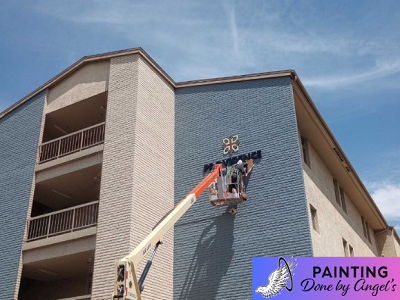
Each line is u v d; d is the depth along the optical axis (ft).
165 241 55.57
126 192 53.01
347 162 71.67
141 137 56.85
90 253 54.39
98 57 65.05
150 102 60.54
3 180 65.92
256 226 52.95
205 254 54.49
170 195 58.90
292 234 50.70
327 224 63.00
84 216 65.77
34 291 68.28
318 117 61.72
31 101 69.97
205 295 52.47
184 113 64.13
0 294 56.54
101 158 58.03
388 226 97.60
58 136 72.54
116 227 51.70
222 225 54.90
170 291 53.88
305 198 51.47
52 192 66.13
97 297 49.16
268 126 57.21
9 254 58.85
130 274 37.29
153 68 63.36
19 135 68.18
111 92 61.21
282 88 58.34
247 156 56.90
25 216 60.23
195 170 59.67
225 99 61.98
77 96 65.26
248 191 55.01
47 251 56.49
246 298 50.14
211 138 60.49
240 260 52.21
